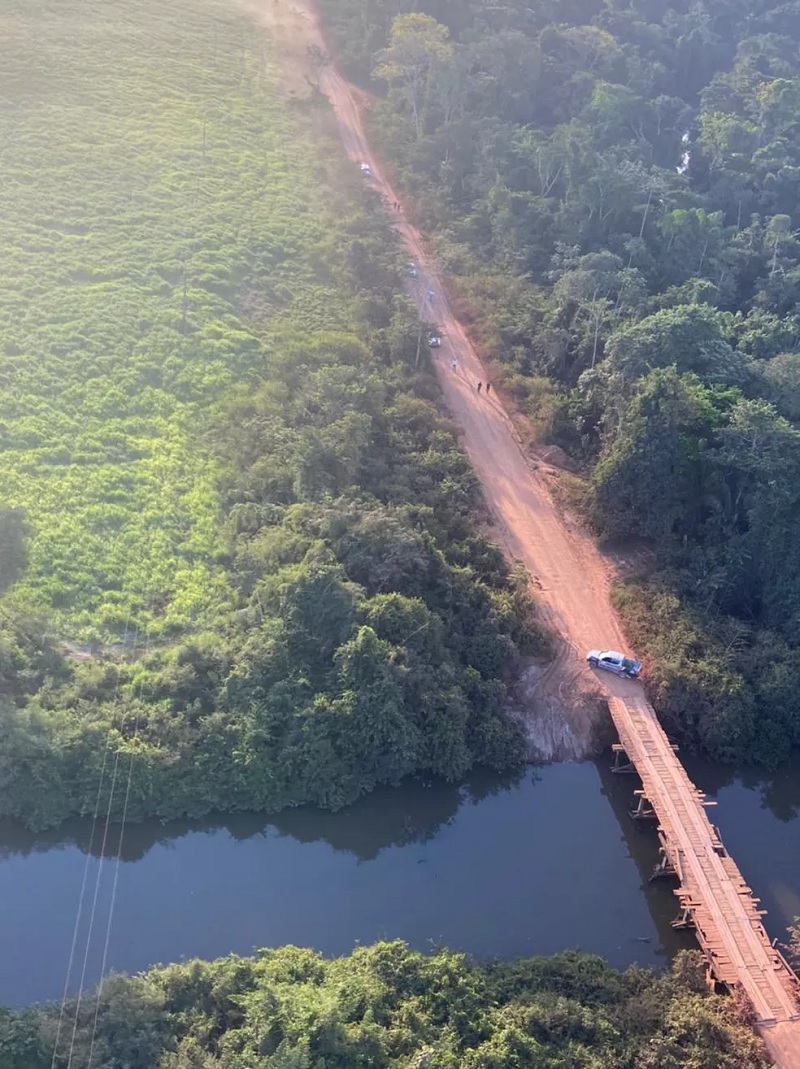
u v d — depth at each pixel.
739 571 86.56
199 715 70.94
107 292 109.88
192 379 100.38
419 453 93.81
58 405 95.25
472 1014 56.22
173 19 167.00
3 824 66.19
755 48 178.75
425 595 79.88
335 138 146.38
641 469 88.31
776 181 139.88
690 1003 57.38
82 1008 52.94
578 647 81.56
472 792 73.69
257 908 65.19
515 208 127.12
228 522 85.62
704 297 114.44
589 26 171.38
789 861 72.44
